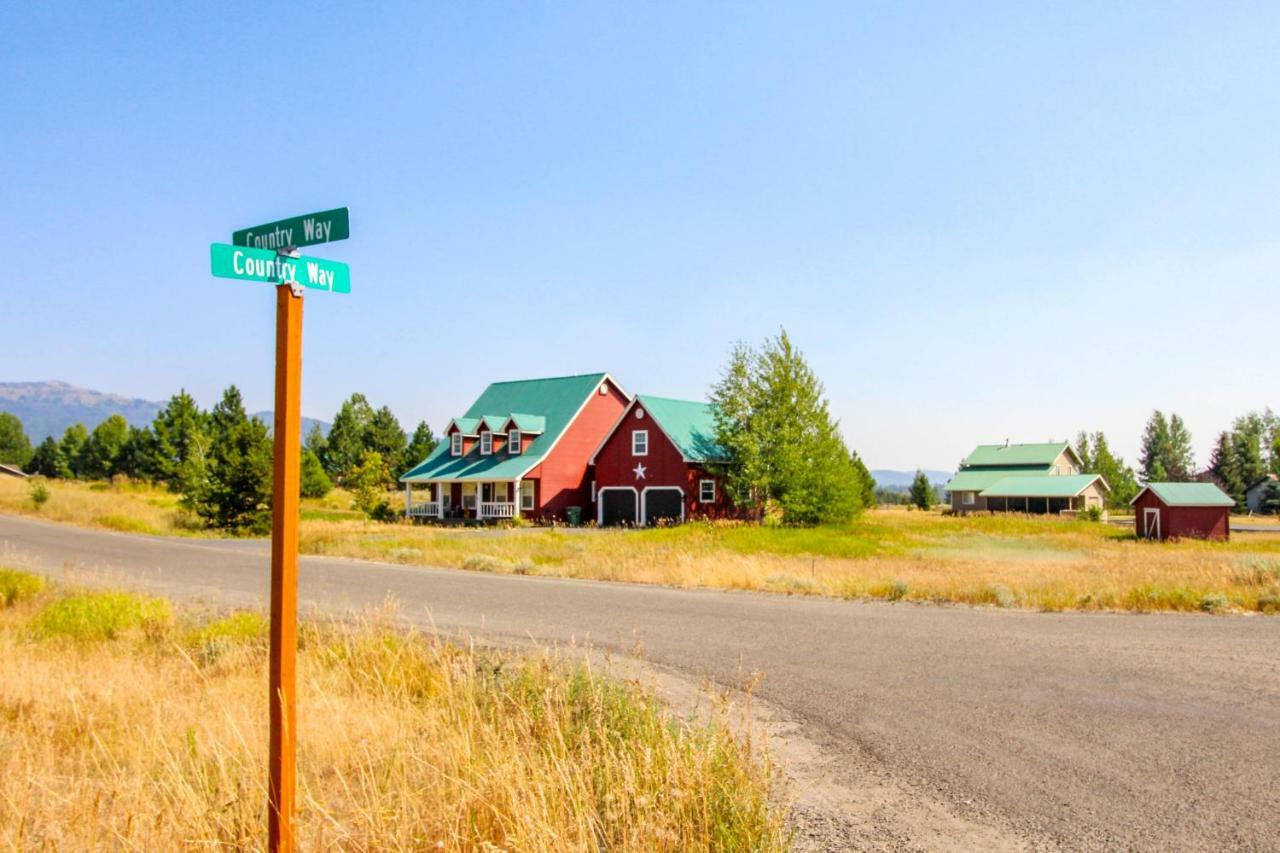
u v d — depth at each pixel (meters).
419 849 4.70
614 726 6.46
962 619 14.29
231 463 37.81
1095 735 7.52
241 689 8.23
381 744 6.31
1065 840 5.38
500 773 5.02
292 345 4.34
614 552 27.11
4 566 20.95
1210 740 7.31
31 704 7.81
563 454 52.03
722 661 10.94
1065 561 29.67
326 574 22.00
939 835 5.49
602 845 4.93
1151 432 137.38
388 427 83.38
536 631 13.30
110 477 81.88
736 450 45.25
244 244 4.65
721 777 5.32
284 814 4.20
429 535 37.53
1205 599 15.05
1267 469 114.44
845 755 7.11
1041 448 88.88
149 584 18.89
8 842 4.52
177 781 5.01
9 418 128.25
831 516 44.62
